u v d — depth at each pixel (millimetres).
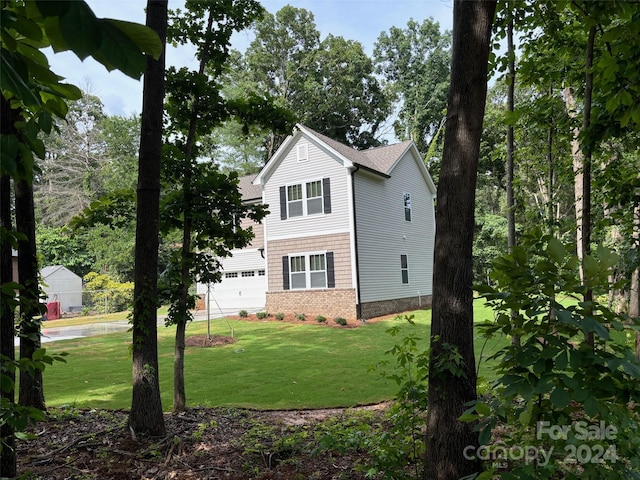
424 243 20500
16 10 1114
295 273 16469
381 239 17016
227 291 21172
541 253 1915
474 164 2615
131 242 24969
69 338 13672
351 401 5984
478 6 2572
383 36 34125
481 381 2736
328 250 15758
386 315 16266
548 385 1623
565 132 5934
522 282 1839
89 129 32406
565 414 1813
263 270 20375
